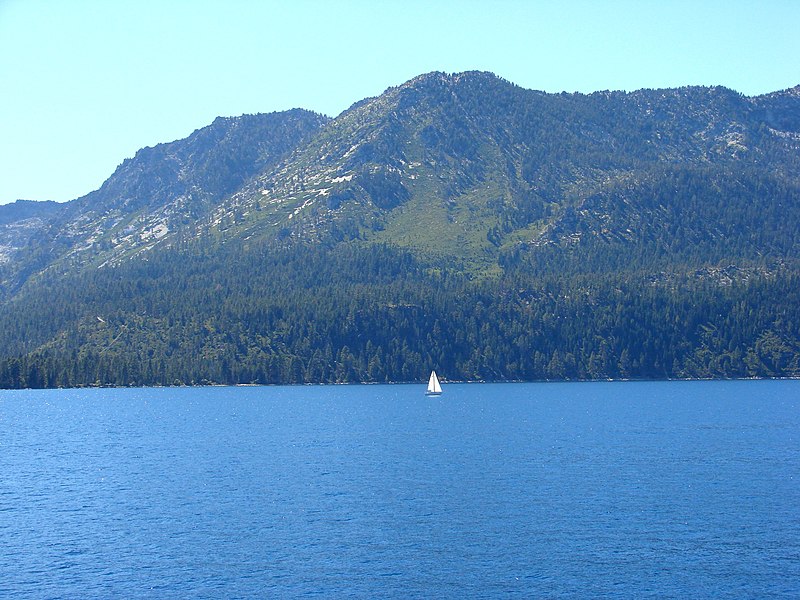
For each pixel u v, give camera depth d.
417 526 97.50
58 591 77.94
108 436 191.75
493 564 84.38
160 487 121.25
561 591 77.38
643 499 110.00
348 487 119.31
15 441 183.12
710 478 124.25
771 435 180.25
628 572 81.88
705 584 78.81
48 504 110.56
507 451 154.88
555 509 104.88
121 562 85.56
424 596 76.38
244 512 104.75
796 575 80.81
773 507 105.38
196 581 80.25
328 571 82.69
